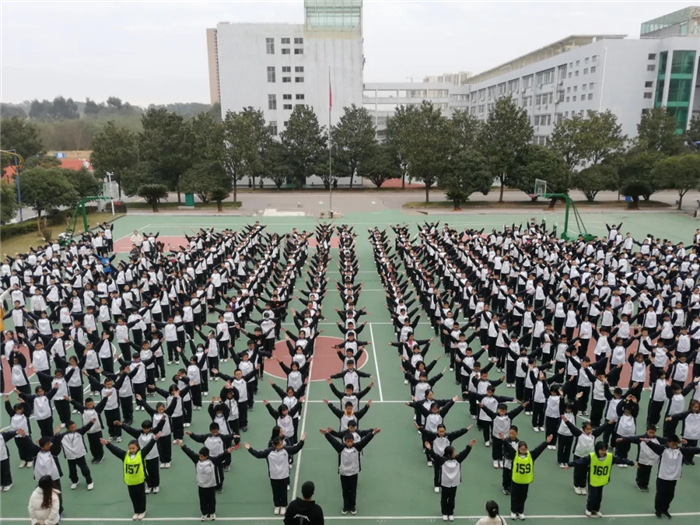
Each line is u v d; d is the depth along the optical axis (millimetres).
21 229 46938
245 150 62375
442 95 134000
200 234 37438
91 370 18328
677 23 89625
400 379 20281
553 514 12695
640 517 12594
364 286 32625
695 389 16422
